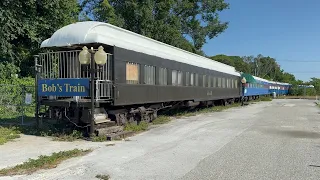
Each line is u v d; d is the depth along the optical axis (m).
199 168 6.43
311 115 18.50
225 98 26.59
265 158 7.28
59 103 10.31
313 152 7.95
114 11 32.16
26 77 20.81
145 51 12.74
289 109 24.06
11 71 19.31
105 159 7.16
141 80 12.34
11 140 9.47
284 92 71.69
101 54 9.44
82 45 10.54
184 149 8.28
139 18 33.19
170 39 34.09
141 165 6.67
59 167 6.48
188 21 42.66
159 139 9.77
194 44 43.88
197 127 12.60
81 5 36.06
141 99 12.34
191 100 18.88
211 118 16.42
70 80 10.20
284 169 6.35
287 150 8.17
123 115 11.71
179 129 11.99
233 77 29.16
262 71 98.69
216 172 6.14
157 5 34.19
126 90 11.20
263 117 17.08
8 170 6.21
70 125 10.73
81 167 6.48
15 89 16.89
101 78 10.25
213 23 43.78
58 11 21.23
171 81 15.45
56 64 11.24
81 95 9.99
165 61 14.70
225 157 7.38
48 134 10.31
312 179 5.70
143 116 13.24
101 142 9.22
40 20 20.69
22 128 11.30
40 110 12.84
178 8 40.00
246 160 7.08
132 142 9.24
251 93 38.16
